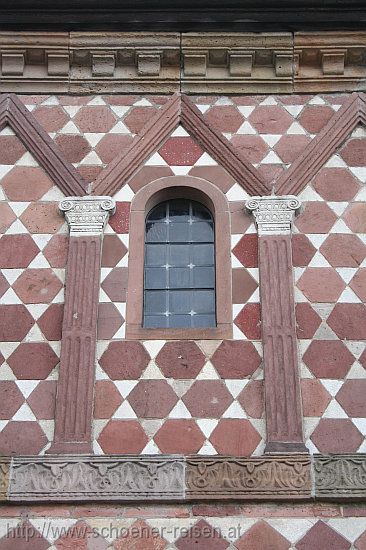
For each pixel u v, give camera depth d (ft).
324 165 37.78
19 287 35.19
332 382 33.06
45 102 39.58
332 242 35.96
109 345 33.88
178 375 33.27
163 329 34.17
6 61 39.73
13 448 32.07
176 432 32.22
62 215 36.68
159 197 37.35
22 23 39.78
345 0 39.40
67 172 37.60
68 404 32.58
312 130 38.70
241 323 34.27
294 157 38.01
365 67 39.63
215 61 39.65
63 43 39.75
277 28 39.63
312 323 34.24
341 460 31.24
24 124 38.93
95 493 30.83
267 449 31.53
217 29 39.60
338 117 38.81
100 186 37.19
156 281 35.81
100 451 31.89
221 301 34.73
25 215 36.78
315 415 32.45
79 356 33.40
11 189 37.42
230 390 32.96
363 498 30.63
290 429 31.94
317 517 30.50
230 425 32.32
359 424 32.30
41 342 34.06
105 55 39.75
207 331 34.09
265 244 35.63
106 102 39.55
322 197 36.99
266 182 37.19
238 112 39.19
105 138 38.60
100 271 35.35
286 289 34.65
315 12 39.60
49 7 39.73
